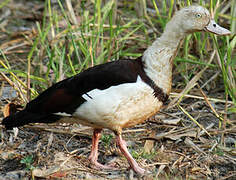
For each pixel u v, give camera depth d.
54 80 11.38
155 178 8.03
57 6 16.22
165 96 8.08
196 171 8.30
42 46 11.71
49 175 8.03
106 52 11.61
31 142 9.23
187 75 11.34
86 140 9.38
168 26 8.01
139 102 7.81
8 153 8.79
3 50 13.18
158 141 9.35
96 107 7.79
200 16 7.98
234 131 9.60
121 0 16.30
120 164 8.60
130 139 9.42
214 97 11.04
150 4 15.20
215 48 10.89
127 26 12.23
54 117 8.20
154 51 7.97
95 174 8.23
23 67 12.33
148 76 7.89
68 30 12.02
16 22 15.31
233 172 8.28
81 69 10.53
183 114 10.41
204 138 9.45
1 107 10.38
